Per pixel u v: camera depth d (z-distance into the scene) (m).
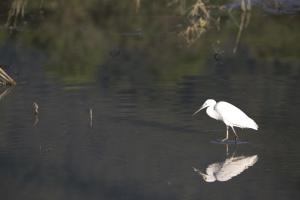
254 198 12.70
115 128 16.84
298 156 14.77
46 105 19.03
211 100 16.22
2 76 21.72
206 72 22.98
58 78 22.55
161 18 32.03
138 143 15.77
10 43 28.47
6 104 19.28
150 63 24.59
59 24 31.91
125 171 14.16
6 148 15.58
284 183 13.38
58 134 16.50
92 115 17.95
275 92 19.94
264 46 26.83
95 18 32.91
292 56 25.14
